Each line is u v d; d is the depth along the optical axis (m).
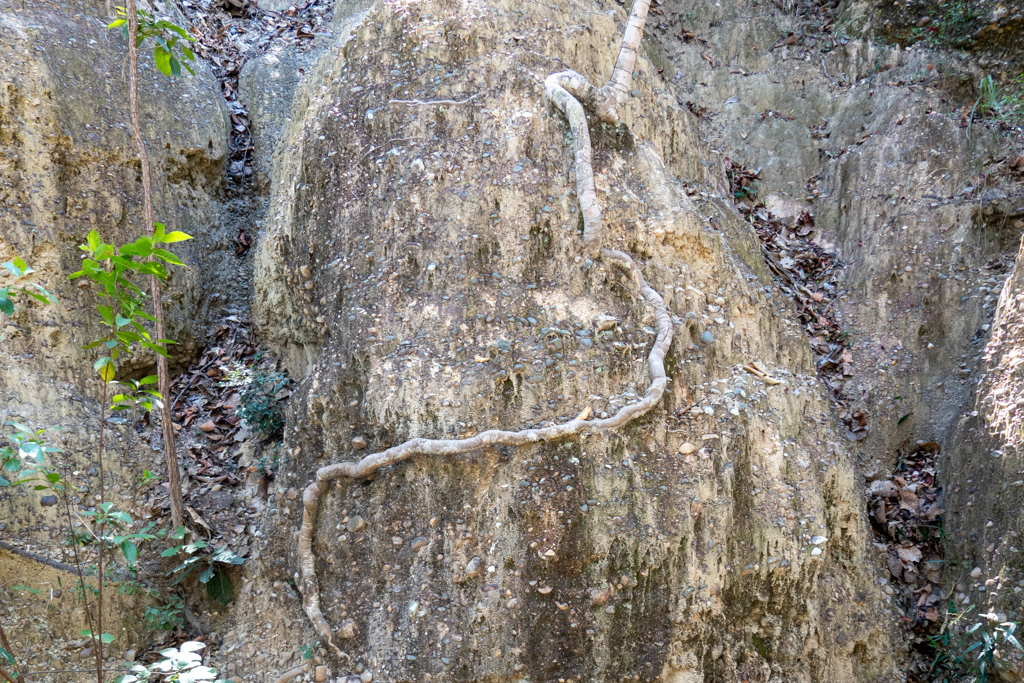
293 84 5.91
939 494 4.25
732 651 3.69
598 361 3.93
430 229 4.20
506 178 4.23
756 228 5.55
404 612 3.67
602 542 3.63
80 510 3.84
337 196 4.52
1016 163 5.00
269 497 4.17
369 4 6.16
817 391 4.31
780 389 4.16
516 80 4.45
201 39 5.90
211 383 4.79
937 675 3.78
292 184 4.78
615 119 4.54
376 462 3.79
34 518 3.72
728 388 4.07
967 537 3.90
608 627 3.60
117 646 3.67
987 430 3.98
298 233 4.62
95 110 4.71
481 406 3.84
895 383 4.76
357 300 4.22
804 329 5.04
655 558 3.64
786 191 5.77
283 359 4.79
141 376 4.62
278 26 6.35
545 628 3.59
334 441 4.05
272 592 3.93
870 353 4.92
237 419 4.57
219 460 4.38
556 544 3.63
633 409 3.80
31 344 4.13
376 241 4.29
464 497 3.73
